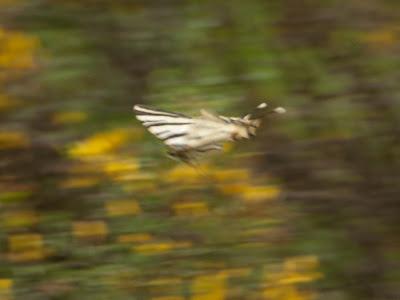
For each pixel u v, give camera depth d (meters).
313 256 11.76
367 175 12.47
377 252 12.36
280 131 12.33
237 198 11.30
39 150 11.63
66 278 10.95
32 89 11.90
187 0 12.90
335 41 12.85
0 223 11.30
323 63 12.74
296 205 12.03
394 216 12.45
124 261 11.05
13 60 11.88
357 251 12.32
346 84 12.64
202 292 10.93
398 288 12.33
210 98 11.80
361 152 12.50
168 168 11.24
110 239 11.18
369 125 12.54
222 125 4.34
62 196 11.41
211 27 12.66
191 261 11.05
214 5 12.86
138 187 11.16
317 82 12.66
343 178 12.38
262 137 12.15
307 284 11.52
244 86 12.30
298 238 11.66
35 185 11.48
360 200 12.38
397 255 12.38
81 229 11.15
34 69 11.98
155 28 12.62
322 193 12.19
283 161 12.19
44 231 11.30
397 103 12.55
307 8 12.85
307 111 12.40
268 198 11.44
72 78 12.06
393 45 12.85
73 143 11.70
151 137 11.43
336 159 12.44
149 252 11.02
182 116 4.46
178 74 12.41
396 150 12.57
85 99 12.04
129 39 12.49
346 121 12.50
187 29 12.63
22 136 11.62
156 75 12.38
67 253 11.15
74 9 12.58
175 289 10.96
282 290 11.07
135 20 12.63
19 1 12.44
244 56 12.66
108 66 12.38
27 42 11.95
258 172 11.89
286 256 11.45
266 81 12.38
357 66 12.70
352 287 12.27
